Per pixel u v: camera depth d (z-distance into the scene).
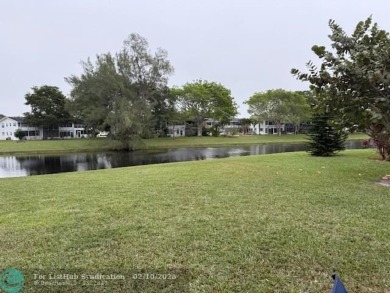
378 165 10.21
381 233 3.80
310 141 16.91
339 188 6.35
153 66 37.66
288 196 5.66
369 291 2.57
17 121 57.88
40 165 22.36
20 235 3.84
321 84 6.52
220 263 3.04
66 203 5.41
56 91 57.56
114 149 34.78
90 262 3.08
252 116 55.38
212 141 44.97
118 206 5.08
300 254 3.22
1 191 6.78
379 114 5.80
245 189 6.31
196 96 47.62
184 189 6.37
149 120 37.12
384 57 5.78
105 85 33.94
